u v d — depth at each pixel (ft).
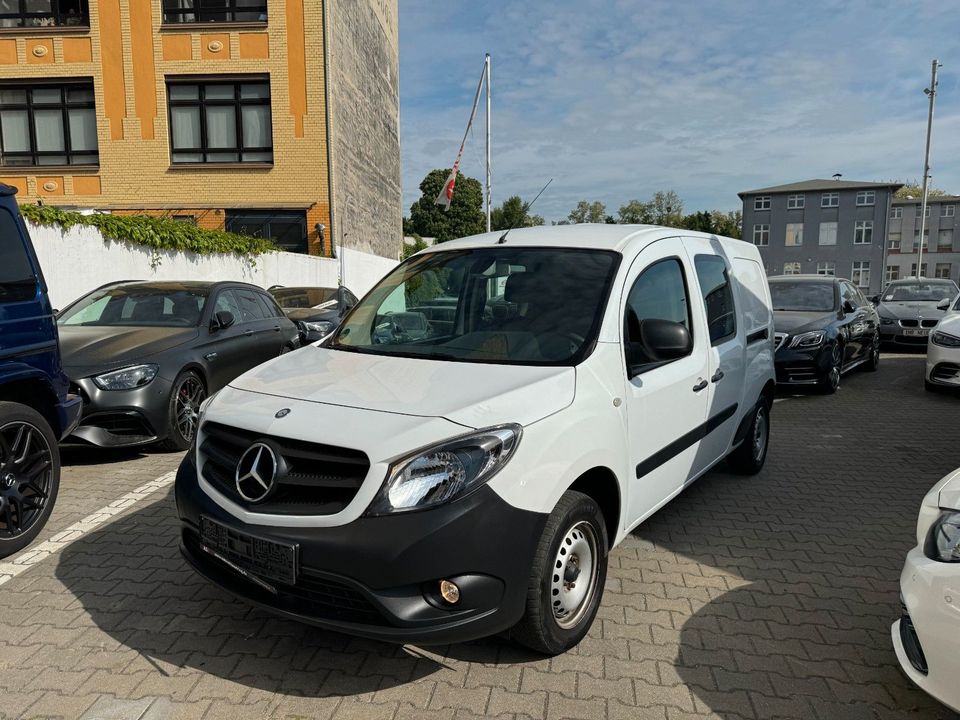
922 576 7.85
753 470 18.63
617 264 11.92
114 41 62.80
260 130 64.13
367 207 79.20
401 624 8.15
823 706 8.90
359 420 8.94
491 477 8.50
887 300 51.44
